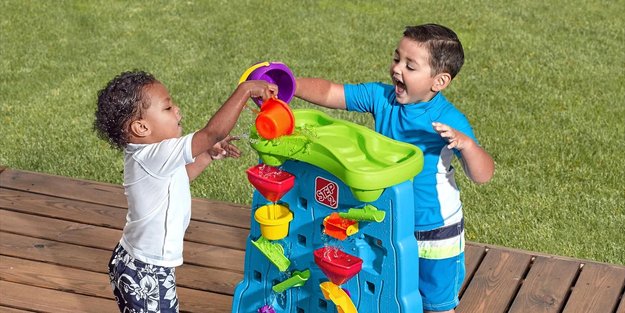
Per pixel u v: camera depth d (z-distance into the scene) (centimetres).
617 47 771
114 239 459
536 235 493
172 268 334
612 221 506
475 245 457
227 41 770
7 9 829
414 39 330
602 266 439
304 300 335
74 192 504
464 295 417
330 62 730
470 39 782
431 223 339
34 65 713
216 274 432
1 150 579
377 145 311
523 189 540
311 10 845
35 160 566
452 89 680
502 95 672
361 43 771
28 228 467
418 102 340
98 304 407
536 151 587
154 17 822
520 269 438
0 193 500
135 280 329
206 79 692
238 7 851
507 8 859
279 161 314
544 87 688
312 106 663
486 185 544
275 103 303
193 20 816
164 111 320
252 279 350
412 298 311
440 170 339
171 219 323
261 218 322
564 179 553
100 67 713
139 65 718
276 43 766
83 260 440
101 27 796
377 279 312
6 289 416
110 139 329
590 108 654
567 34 797
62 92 667
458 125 335
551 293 419
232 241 461
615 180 551
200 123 616
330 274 307
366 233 309
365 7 855
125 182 326
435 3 869
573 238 490
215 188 537
